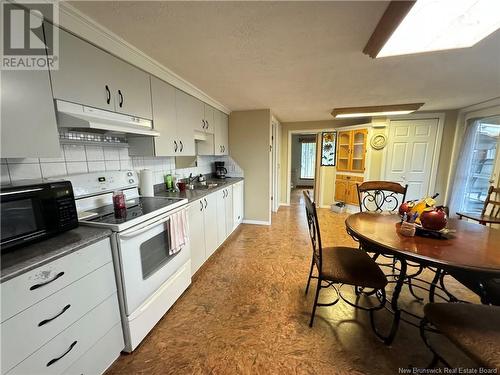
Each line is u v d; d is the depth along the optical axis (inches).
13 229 37.0
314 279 86.9
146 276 58.3
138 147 76.0
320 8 44.3
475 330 38.3
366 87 96.3
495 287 52.9
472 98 117.8
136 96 65.7
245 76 82.4
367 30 52.4
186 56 65.9
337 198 197.9
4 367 31.7
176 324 64.2
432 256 45.8
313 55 65.2
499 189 112.6
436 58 66.6
